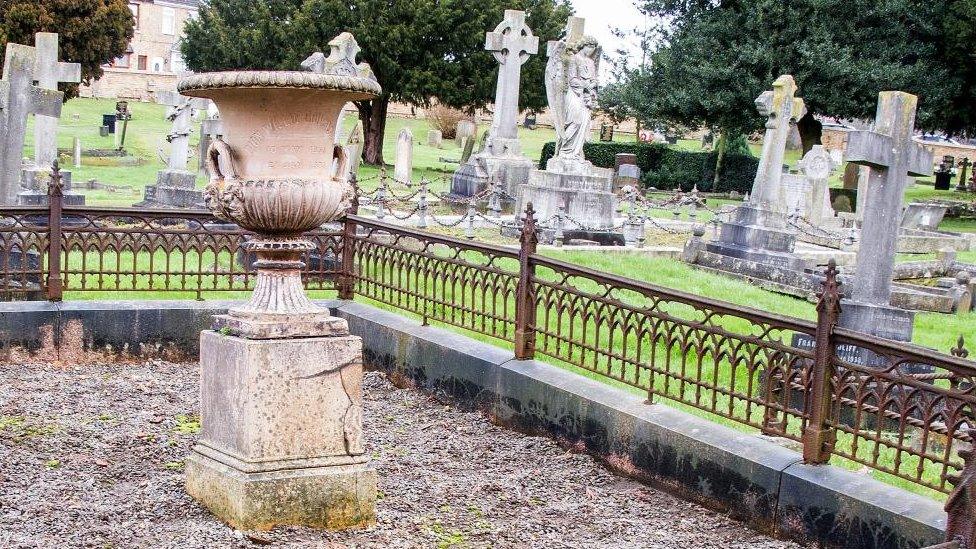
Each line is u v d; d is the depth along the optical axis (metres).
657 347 10.80
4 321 9.20
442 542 5.94
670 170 42.34
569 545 6.07
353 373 6.09
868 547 5.86
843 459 7.90
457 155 47.88
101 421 7.79
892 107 10.48
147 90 66.00
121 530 5.68
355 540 5.86
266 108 5.75
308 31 41.25
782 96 18.88
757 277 16.91
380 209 19.61
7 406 7.97
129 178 30.52
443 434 8.26
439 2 40.75
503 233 19.28
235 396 5.93
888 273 10.76
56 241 9.52
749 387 6.86
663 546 6.16
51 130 21.61
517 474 7.37
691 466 6.95
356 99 6.09
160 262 13.41
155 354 9.86
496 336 8.94
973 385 5.64
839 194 34.84
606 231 19.52
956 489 4.77
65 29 41.25
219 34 44.44
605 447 7.62
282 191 5.79
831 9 35.69
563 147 21.48
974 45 35.38
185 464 6.45
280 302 6.06
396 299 10.88
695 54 37.31
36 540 5.46
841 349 10.55
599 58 21.84
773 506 6.40
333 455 6.04
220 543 5.59
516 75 26.67
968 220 35.94
